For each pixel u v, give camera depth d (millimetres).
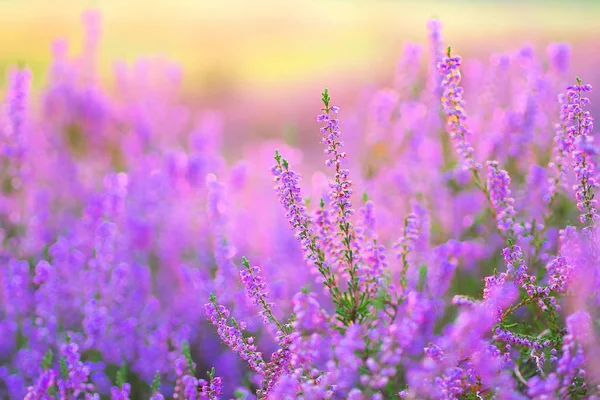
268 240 1245
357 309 909
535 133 1191
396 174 1251
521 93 1250
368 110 1504
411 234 949
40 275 1110
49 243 1245
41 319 1115
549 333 923
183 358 919
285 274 1193
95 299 1116
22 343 1164
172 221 1287
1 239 1234
